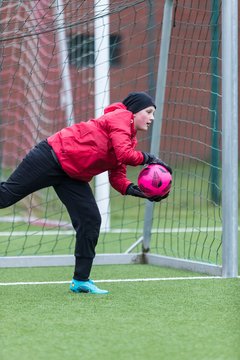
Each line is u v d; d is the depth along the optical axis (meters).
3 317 12.31
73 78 26.53
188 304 13.28
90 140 14.09
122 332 11.21
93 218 14.41
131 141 14.53
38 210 27.03
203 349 10.23
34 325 11.70
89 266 14.59
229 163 15.84
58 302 13.61
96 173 14.45
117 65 36.50
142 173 14.26
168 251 20.47
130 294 14.37
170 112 35.69
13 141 30.47
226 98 15.73
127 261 18.73
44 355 10.02
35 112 26.59
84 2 19.70
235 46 15.70
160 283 15.59
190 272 17.20
